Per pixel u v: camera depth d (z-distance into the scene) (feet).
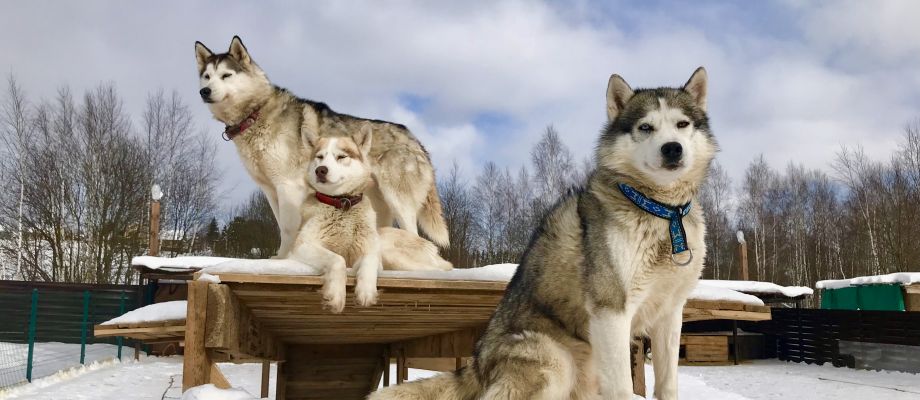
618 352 9.79
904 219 88.07
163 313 17.25
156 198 53.83
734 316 16.44
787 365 50.60
